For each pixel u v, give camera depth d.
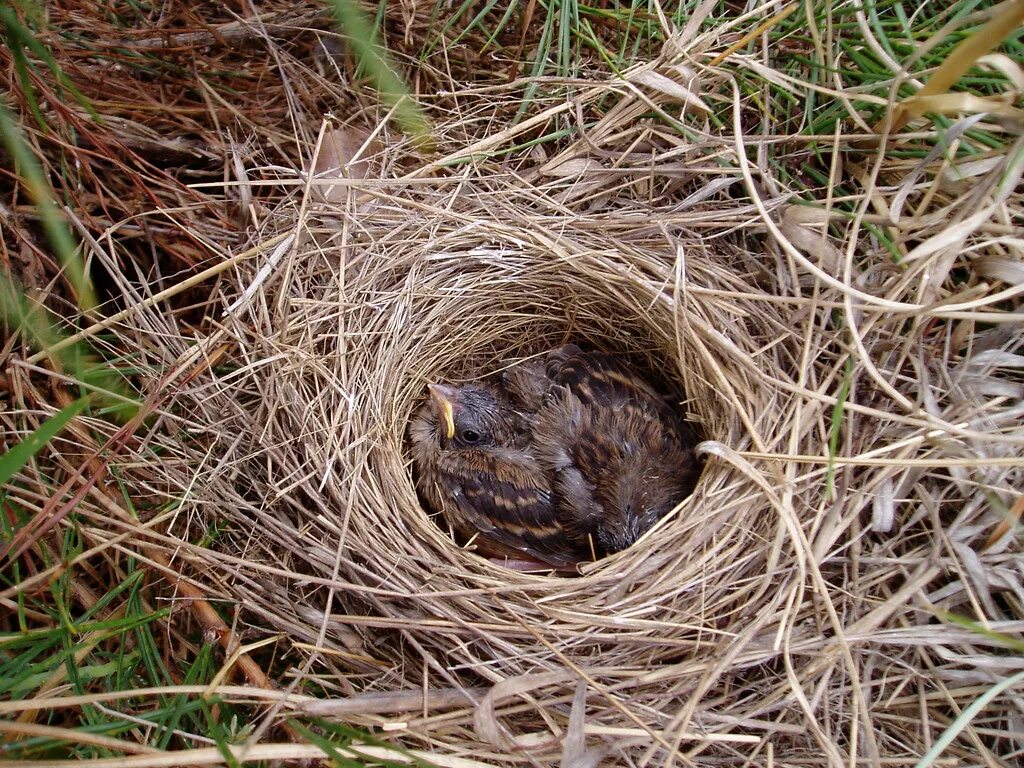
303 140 0.20
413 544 0.17
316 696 0.16
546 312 0.21
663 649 0.16
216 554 0.16
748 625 0.15
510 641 0.16
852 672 0.15
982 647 0.15
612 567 0.17
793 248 0.16
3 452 0.17
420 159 0.20
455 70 0.21
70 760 0.14
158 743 0.15
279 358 0.18
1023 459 0.15
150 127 0.20
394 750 0.14
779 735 0.15
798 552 0.15
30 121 0.18
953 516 0.16
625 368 0.20
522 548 0.19
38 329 0.17
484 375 0.22
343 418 0.18
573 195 0.20
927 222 0.17
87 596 0.16
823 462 0.16
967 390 0.16
